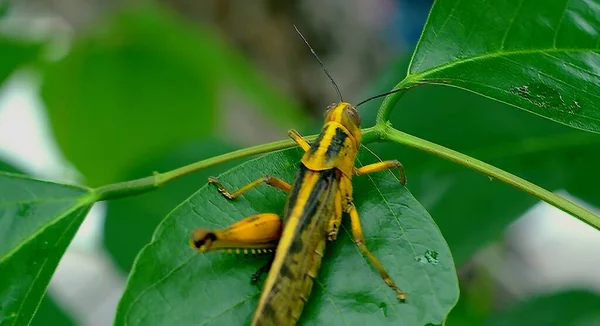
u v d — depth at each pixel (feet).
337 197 0.66
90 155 1.24
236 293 0.63
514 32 0.67
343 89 1.35
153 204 0.96
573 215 0.63
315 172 0.66
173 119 1.24
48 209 0.64
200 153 0.98
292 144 0.68
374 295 0.62
